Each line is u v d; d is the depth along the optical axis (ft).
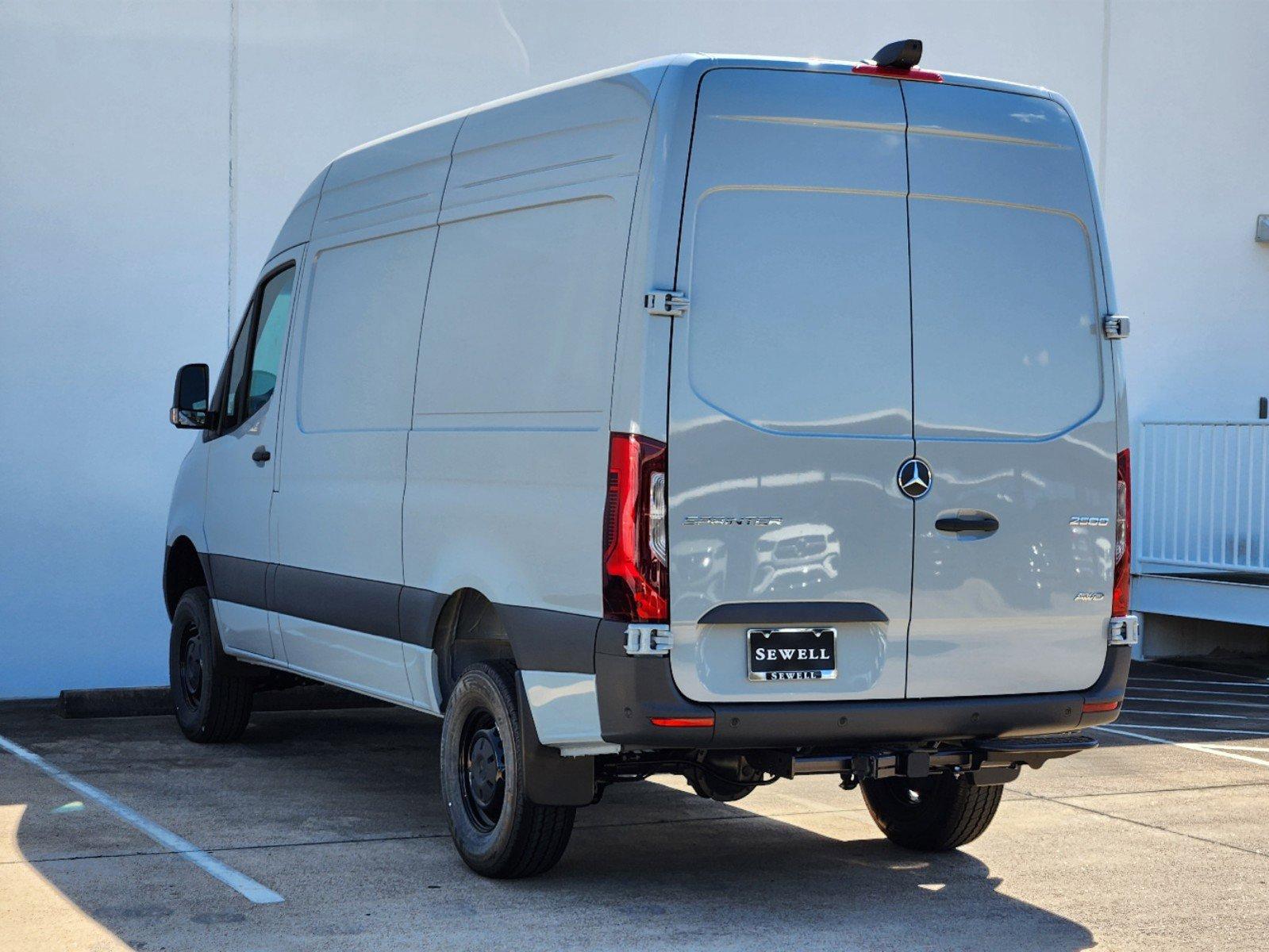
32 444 36.94
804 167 19.02
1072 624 20.22
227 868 21.26
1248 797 27.55
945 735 19.36
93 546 37.52
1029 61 47.78
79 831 23.32
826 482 18.75
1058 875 21.85
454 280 22.22
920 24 45.98
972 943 18.47
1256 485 49.57
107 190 37.40
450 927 18.63
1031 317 20.12
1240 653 51.03
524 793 19.85
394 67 39.78
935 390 19.42
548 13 41.27
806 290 18.86
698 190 18.52
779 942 18.34
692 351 18.33
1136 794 27.68
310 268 27.02
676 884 20.97
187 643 31.99
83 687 37.50
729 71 18.84
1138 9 49.29
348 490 24.22
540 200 20.53
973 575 19.49
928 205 19.61
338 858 21.95
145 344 37.83
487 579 20.42
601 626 18.30
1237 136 50.80
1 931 18.20
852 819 25.43
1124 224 49.47
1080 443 20.29
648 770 20.56
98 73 37.24
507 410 20.47
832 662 18.79
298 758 30.14
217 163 38.29
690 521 18.15
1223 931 19.19
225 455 29.37
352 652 24.30
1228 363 50.96
